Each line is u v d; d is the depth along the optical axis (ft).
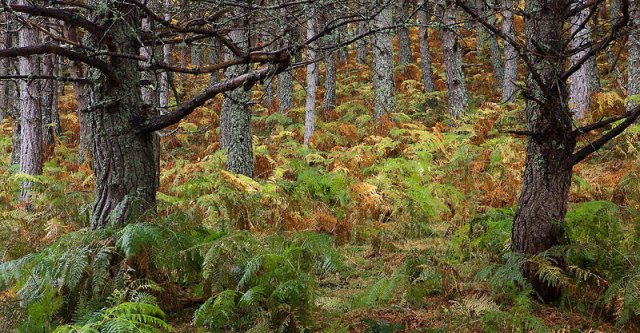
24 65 29.30
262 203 19.19
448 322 12.37
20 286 13.29
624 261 13.34
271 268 12.98
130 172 14.42
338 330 12.46
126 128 14.32
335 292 15.19
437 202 22.30
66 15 12.64
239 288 13.44
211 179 25.16
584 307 13.20
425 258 14.66
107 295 12.80
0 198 27.50
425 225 21.27
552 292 13.60
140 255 13.43
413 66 64.95
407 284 13.83
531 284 13.64
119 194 14.40
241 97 29.27
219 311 12.26
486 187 26.00
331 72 55.67
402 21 13.19
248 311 13.19
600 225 14.96
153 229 13.19
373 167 28.50
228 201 18.12
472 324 11.94
